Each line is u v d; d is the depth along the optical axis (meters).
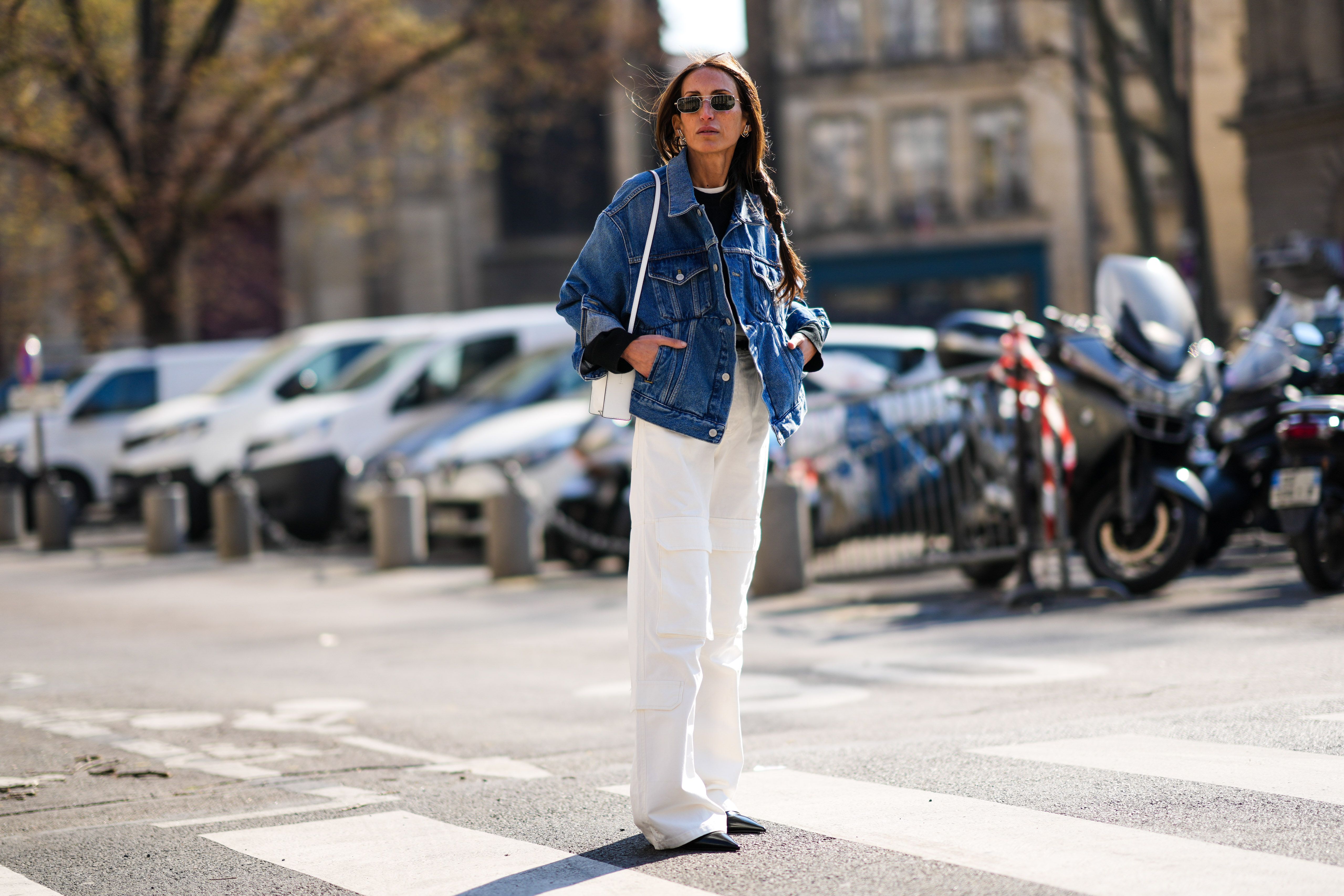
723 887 3.24
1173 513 8.33
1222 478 8.70
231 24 25.39
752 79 3.71
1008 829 3.60
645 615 3.56
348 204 36.00
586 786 4.44
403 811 4.20
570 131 38.75
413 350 17.47
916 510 9.67
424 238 38.56
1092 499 8.71
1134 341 8.38
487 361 16.62
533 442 13.39
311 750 5.54
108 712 6.68
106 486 21.48
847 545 10.17
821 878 3.27
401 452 15.56
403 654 8.44
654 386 3.54
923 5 39.16
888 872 3.29
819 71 39.50
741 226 3.68
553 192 39.12
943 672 6.51
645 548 3.57
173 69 25.52
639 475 3.58
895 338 13.35
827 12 39.62
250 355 22.30
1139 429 8.26
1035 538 8.61
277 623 10.38
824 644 7.77
